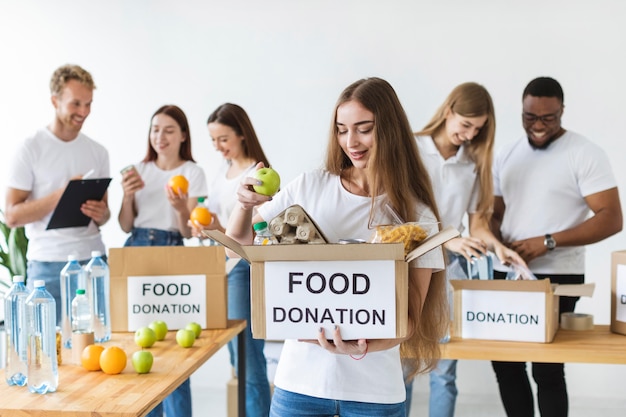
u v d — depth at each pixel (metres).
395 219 1.98
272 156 4.75
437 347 2.18
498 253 3.33
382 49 4.59
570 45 4.39
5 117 4.92
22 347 2.16
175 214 4.11
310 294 1.82
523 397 3.30
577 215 3.64
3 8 4.89
